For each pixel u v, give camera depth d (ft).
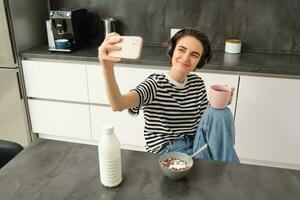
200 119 4.86
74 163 3.80
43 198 3.20
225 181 3.49
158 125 4.73
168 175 3.42
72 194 3.26
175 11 8.61
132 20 8.95
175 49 4.43
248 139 7.71
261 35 8.33
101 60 3.55
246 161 8.13
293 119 7.26
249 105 7.32
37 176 3.55
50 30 8.30
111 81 3.78
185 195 3.25
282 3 7.93
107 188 3.34
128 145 8.64
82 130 8.73
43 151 4.05
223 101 4.51
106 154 3.19
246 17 8.25
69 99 8.39
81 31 8.63
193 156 4.04
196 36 4.28
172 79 4.62
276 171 3.70
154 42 9.03
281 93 7.05
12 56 8.02
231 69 7.05
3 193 3.27
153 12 8.74
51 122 8.84
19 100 8.49
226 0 8.21
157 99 4.60
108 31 8.68
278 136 7.52
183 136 4.89
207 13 8.44
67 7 9.19
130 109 4.40
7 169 3.67
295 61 7.55
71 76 8.07
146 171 3.62
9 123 8.84
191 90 4.85
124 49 3.42
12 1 7.73
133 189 3.33
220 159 4.65
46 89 8.41
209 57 4.64
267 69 6.88
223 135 4.59
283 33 8.20
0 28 7.75
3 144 4.86
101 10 9.03
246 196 3.26
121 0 8.81
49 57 7.99
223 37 8.57
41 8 9.03
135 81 7.71
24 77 8.41
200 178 3.53
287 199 3.23
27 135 8.97
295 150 7.59
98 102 8.24
